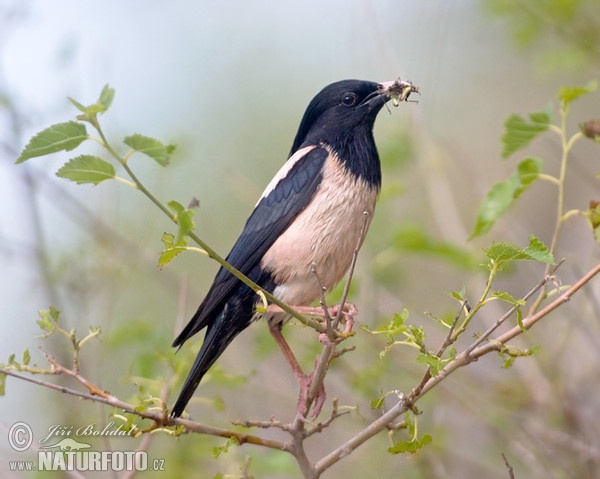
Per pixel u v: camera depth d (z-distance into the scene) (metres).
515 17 12.81
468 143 16.28
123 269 12.59
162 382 9.60
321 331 7.64
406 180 14.34
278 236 9.59
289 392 12.34
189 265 14.20
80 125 6.68
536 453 10.98
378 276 12.02
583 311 11.89
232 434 7.82
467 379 12.09
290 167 9.80
